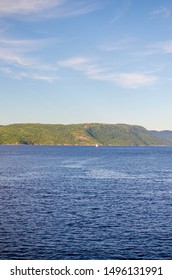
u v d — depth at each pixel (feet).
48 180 256.52
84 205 163.43
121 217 140.46
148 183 244.83
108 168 366.22
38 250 101.50
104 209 154.92
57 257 96.63
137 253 99.96
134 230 121.70
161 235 116.16
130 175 297.12
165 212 150.20
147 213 148.05
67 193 197.57
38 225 127.44
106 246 105.09
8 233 117.39
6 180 255.50
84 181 252.01
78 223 130.41
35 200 175.63
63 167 374.02
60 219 136.36
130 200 177.27
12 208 156.56
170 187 225.76
